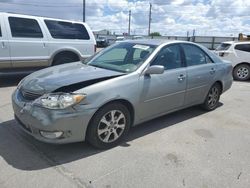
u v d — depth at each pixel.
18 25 7.03
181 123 4.84
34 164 3.23
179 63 4.61
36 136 3.32
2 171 3.06
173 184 2.95
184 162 3.43
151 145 3.87
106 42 34.53
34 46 7.26
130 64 4.10
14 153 3.47
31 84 3.59
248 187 2.97
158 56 4.24
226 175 3.18
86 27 8.34
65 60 7.94
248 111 5.84
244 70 10.45
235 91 8.13
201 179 3.07
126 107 3.80
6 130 4.18
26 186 2.80
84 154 3.51
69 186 2.83
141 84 3.87
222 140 4.18
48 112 3.15
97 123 3.45
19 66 7.14
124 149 3.71
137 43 4.62
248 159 3.60
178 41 4.76
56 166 3.21
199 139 4.18
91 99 3.31
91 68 4.16
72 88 3.30
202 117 5.25
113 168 3.21
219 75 5.49
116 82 3.59
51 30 7.59
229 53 10.41
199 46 5.20
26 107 3.33
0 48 6.74
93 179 2.98
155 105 4.20
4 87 7.12
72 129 3.25
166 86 4.27
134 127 4.54
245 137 4.34
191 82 4.78
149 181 2.99
